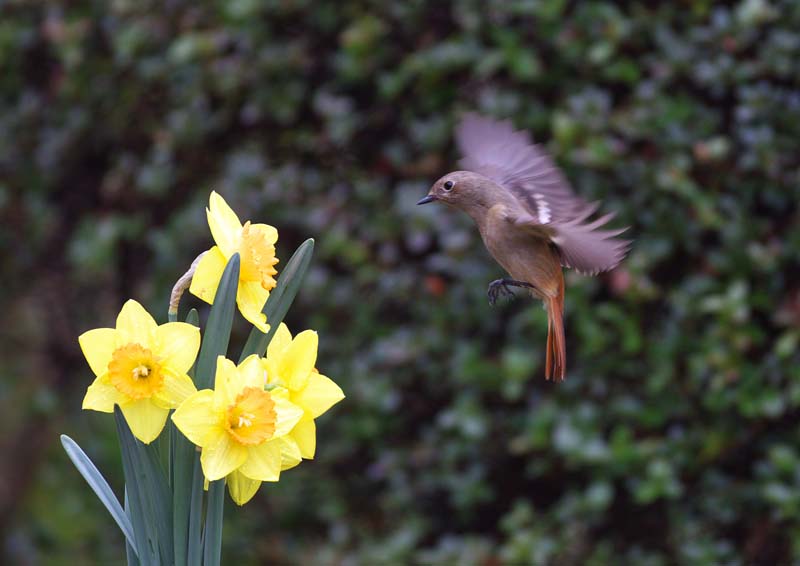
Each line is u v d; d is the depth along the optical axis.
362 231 6.67
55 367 8.84
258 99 6.92
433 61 6.37
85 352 3.00
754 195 5.98
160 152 7.05
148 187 7.11
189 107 7.04
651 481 5.84
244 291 3.14
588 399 6.19
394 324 6.79
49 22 7.41
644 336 6.07
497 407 6.51
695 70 5.94
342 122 6.62
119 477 8.93
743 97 5.79
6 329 9.36
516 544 6.11
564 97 6.28
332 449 6.89
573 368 6.25
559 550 6.12
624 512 6.39
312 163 7.04
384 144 6.85
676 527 6.09
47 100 7.83
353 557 6.75
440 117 6.48
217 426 2.95
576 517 6.19
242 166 6.84
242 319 7.05
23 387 9.48
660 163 5.95
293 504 7.43
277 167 7.09
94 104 7.61
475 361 6.27
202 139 7.12
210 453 2.95
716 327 5.82
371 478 7.01
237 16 6.74
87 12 7.47
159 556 3.12
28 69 7.91
